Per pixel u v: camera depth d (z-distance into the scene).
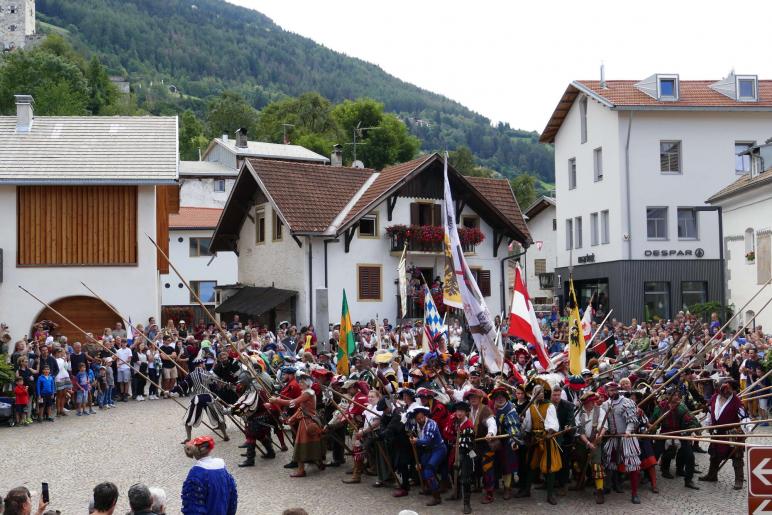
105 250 30.53
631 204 43.72
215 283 54.44
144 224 30.66
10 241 30.06
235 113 118.44
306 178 39.34
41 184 29.95
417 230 38.59
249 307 37.69
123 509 13.04
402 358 20.70
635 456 13.49
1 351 23.41
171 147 32.62
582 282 48.47
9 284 30.02
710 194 44.19
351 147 95.69
